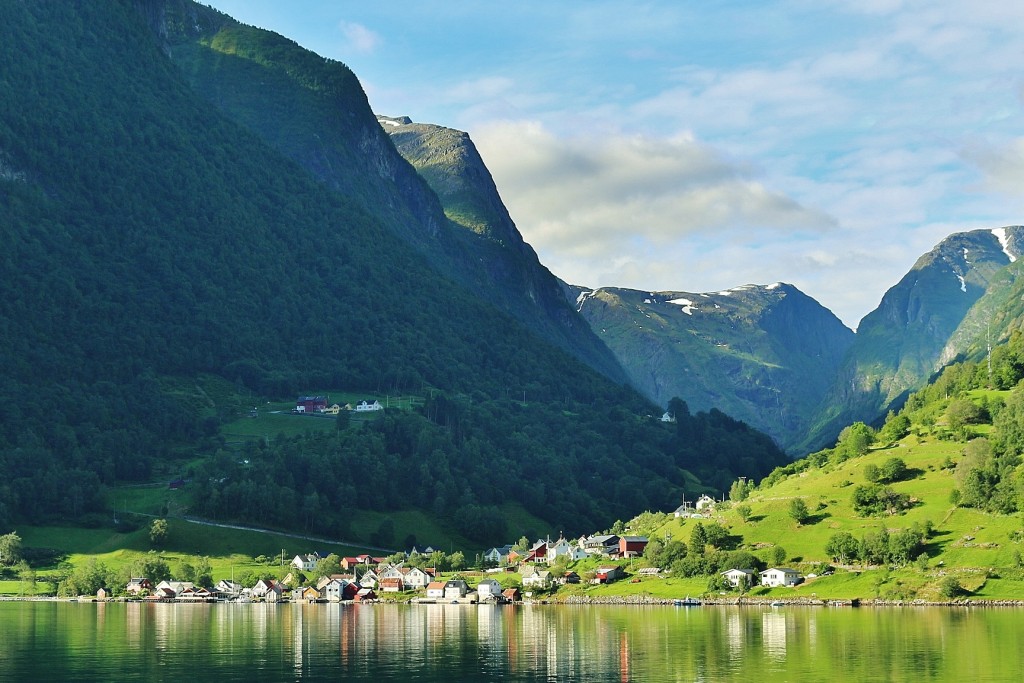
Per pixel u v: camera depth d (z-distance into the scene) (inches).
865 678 7140.8
